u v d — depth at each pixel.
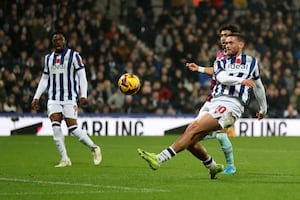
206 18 85.00
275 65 80.88
